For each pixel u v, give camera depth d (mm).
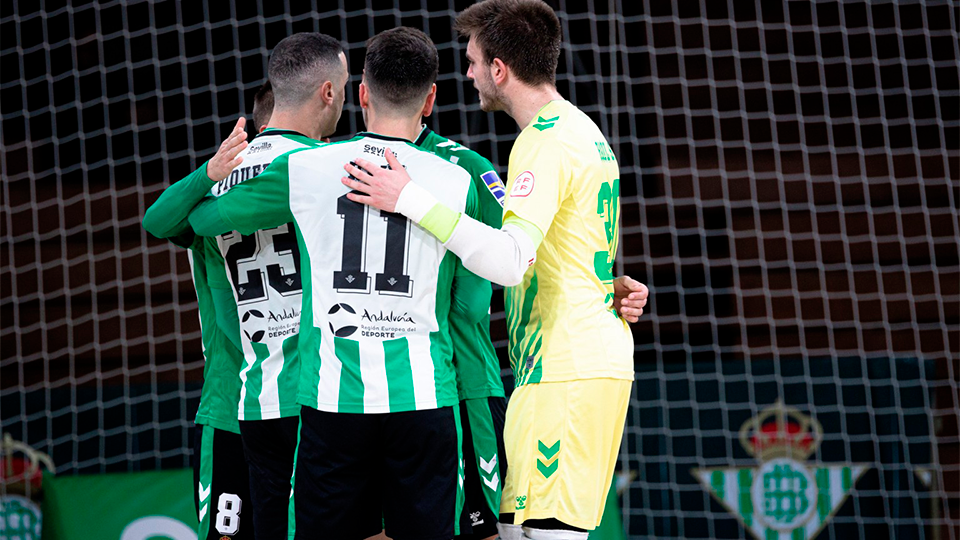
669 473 19562
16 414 20562
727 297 26781
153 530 17281
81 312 25922
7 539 19109
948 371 25875
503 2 9094
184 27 28297
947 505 23938
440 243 8375
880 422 19984
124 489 17406
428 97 8820
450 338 8758
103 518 17266
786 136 28297
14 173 27969
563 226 8797
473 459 9031
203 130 28438
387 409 8109
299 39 9078
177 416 20328
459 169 8648
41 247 26547
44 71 28438
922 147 28328
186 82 27047
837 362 20172
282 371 8633
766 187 27672
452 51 27609
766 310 26609
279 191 8289
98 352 24188
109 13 28469
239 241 8828
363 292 8172
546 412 8734
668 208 27328
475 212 8672
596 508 8812
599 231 8953
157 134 28406
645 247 25984
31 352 25672
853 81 28641
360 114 26938
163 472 17641
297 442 8406
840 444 19828
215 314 9258
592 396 8703
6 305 25969
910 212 27656
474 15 9203
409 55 8500
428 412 8234
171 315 25891
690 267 27000
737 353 26609
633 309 9430
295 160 8312
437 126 27609
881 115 27391
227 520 9359
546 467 8703
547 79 9164
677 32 28219
